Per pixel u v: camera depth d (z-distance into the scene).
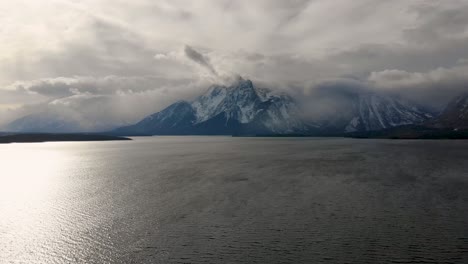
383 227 49.72
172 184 87.06
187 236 46.69
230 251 41.59
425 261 38.56
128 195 73.62
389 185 82.19
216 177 98.50
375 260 38.88
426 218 53.78
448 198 67.31
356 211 58.22
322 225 50.84
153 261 39.19
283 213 57.31
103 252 41.91
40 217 56.91
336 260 38.97
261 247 42.72
